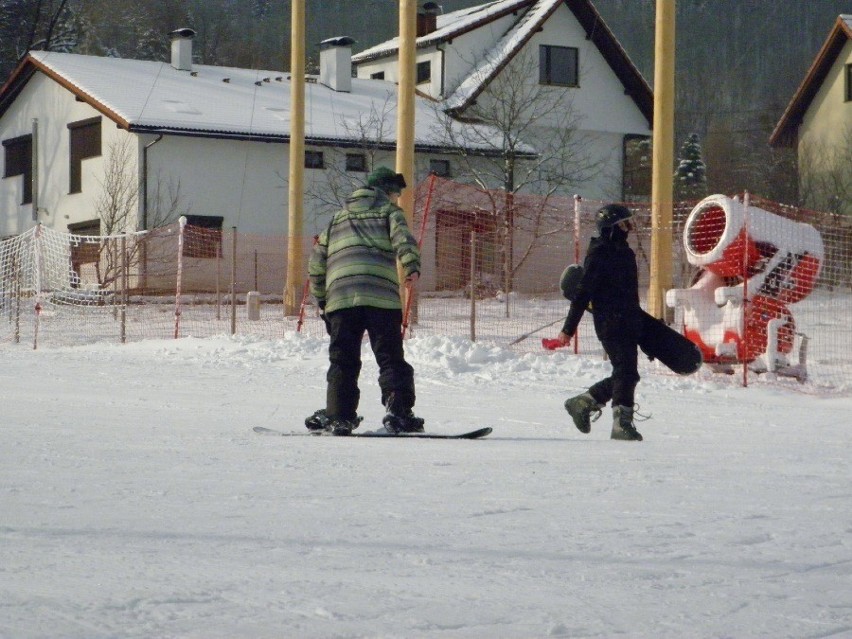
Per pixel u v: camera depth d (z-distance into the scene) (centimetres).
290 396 1959
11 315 4541
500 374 2489
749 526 729
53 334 4147
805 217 3064
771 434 1509
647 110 7856
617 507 797
